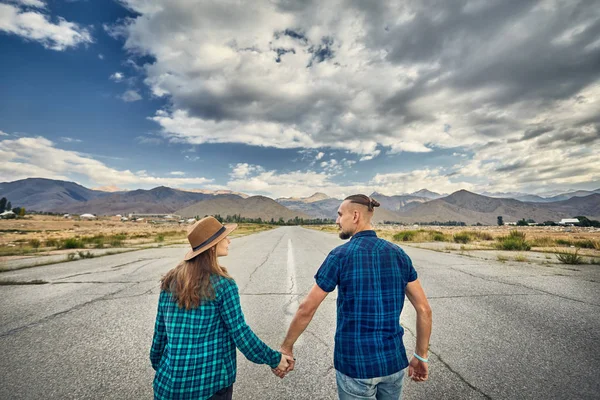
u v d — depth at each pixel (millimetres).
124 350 3650
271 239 26844
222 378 1614
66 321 4695
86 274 8680
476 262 10398
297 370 3180
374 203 1853
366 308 1580
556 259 11125
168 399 1499
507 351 3541
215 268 1672
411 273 1735
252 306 5539
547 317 4715
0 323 4598
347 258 1647
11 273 8859
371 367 1514
